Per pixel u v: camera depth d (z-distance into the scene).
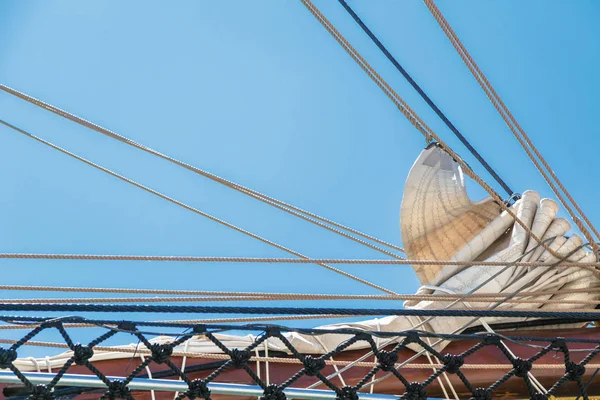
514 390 8.41
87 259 7.65
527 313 5.88
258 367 7.94
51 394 5.27
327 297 7.75
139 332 5.52
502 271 8.84
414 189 8.91
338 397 5.55
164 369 8.09
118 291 7.71
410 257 9.29
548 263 8.21
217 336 8.31
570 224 9.05
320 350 8.40
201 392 5.47
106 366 8.10
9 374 6.09
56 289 7.70
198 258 7.75
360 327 8.59
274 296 7.75
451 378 8.34
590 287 8.98
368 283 9.11
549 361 8.36
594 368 8.29
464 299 8.25
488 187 7.97
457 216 9.08
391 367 5.66
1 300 7.37
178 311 5.39
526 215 9.05
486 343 5.86
